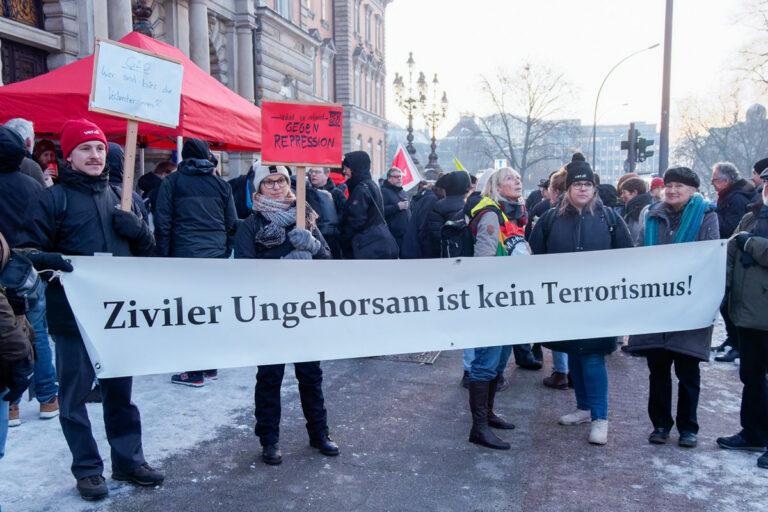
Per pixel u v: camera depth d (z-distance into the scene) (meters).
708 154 64.81
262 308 3.52
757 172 5.71
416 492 3.49
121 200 3.38
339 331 3.67
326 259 3.79
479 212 4.16
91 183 3.24
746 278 3.85
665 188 4.24
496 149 69.94
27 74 11.04
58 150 7.59
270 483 3.57
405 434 4.34
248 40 19.81
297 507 3.31
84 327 3.16
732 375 5.94
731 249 3.98
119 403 3.44
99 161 3.22
